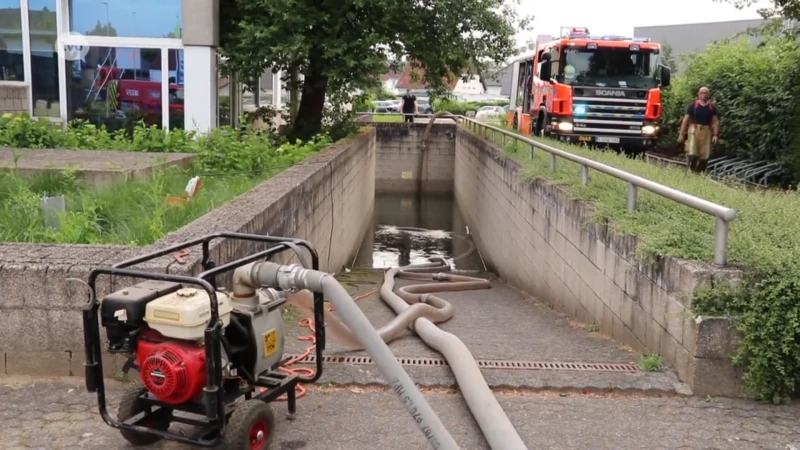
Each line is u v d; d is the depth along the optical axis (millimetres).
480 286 12727
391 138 30328
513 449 3986
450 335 5832
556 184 10023
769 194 7820
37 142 12070
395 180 30594
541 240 11000
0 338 4777
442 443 3555
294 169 10672
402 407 4594
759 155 15516
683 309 5105
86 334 3729
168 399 3621
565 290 9305
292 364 5164
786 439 4293
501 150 16250
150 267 4750
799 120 14133
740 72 16766
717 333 4836
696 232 5832
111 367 4770
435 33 16156
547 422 4469
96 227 6773
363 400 4684
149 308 3615
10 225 6672
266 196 7805
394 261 18578
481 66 17078
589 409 4660
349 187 15703
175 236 5676
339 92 15992
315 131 17094
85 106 15930
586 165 8406
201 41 15156
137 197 8047
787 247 5383
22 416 4309
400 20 15555
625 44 17547
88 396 4566
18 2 15742
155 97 15867
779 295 4754
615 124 17594
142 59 15773
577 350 6312
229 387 3932
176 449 3967
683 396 4879
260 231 6781
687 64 21953
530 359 5789
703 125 14289
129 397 3846
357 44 14859
